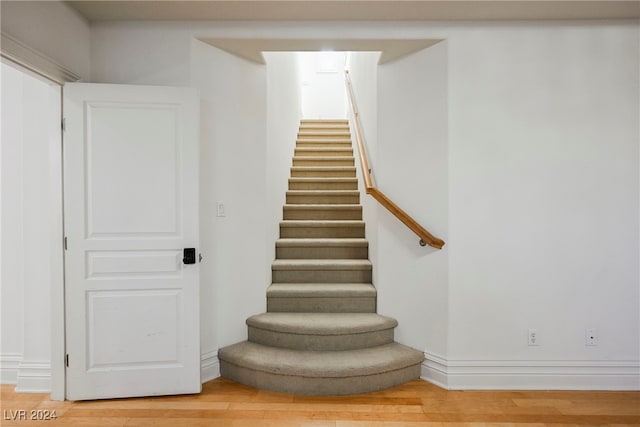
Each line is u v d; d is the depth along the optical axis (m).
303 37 2.57
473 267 2.56
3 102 2.59
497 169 2.55
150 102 2.39
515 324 2.56
